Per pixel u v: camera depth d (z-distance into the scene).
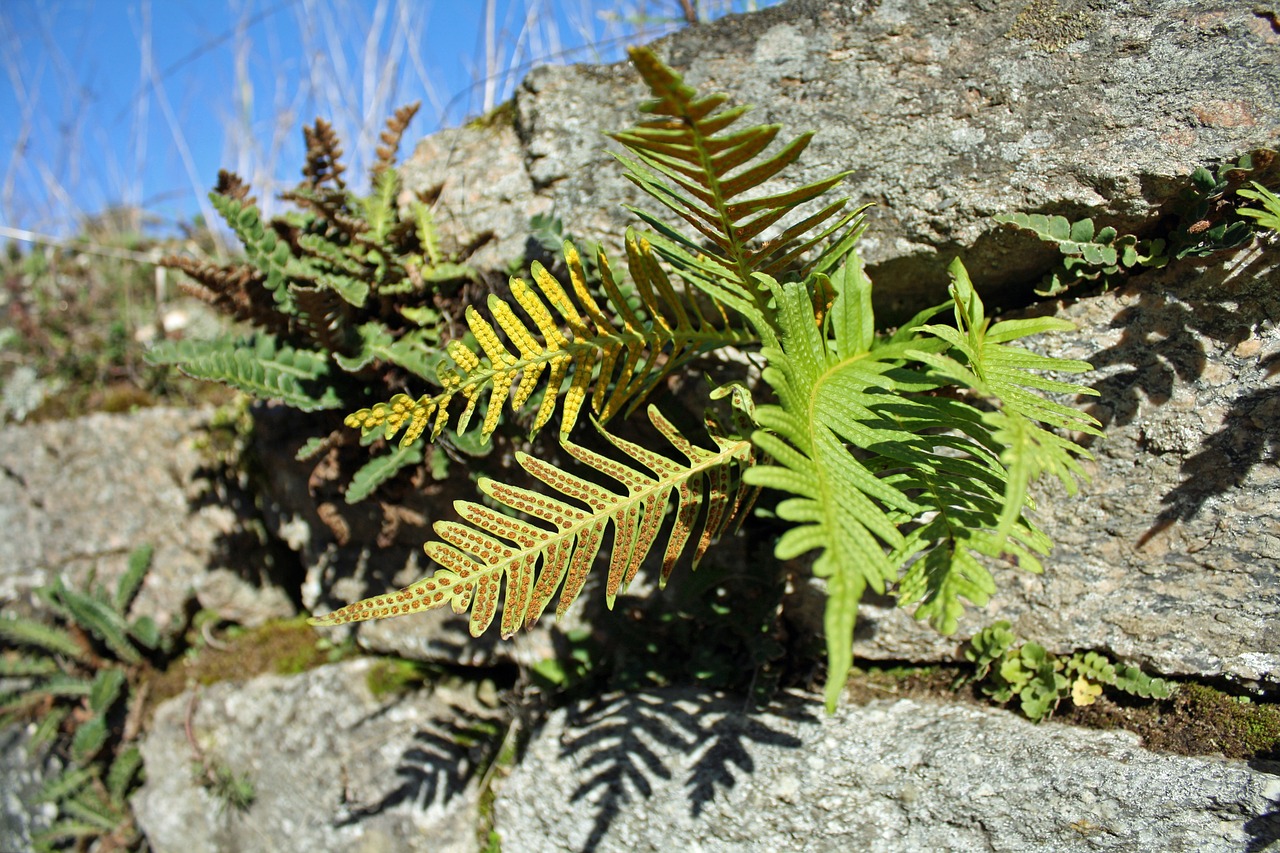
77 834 3.17
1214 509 1.70
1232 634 1.72
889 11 1.85
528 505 1.40
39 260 4.25
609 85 2.14
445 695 2.63
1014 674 1.87
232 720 2.88
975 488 1.36
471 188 2.27
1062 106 1.70
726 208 1.35
